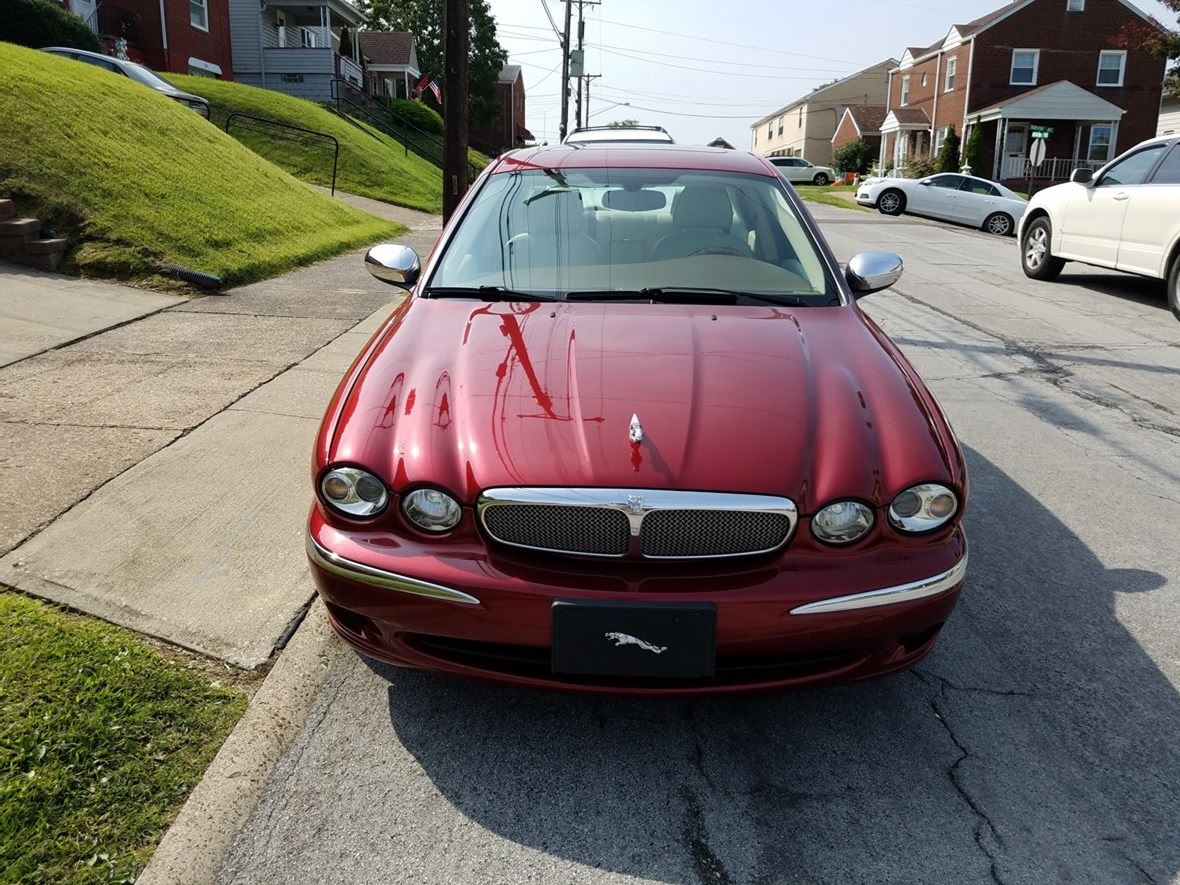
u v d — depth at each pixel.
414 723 2.76
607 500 2.39
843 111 60.59
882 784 2.54
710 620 2.35
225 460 4.38
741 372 2.82
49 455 4.31
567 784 2.53
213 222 9.27
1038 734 2.76
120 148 9.53
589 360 2.86
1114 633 3.31
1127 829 2.38
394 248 3.89
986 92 38.06
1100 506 4.42
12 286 7.13
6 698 2.58
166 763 2.48
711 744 2.70
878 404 2.76
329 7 32.75
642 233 3.77
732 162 4.23
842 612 2.41
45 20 17.88
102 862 2.15
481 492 2.45
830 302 3.49
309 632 3.11
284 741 2.64
